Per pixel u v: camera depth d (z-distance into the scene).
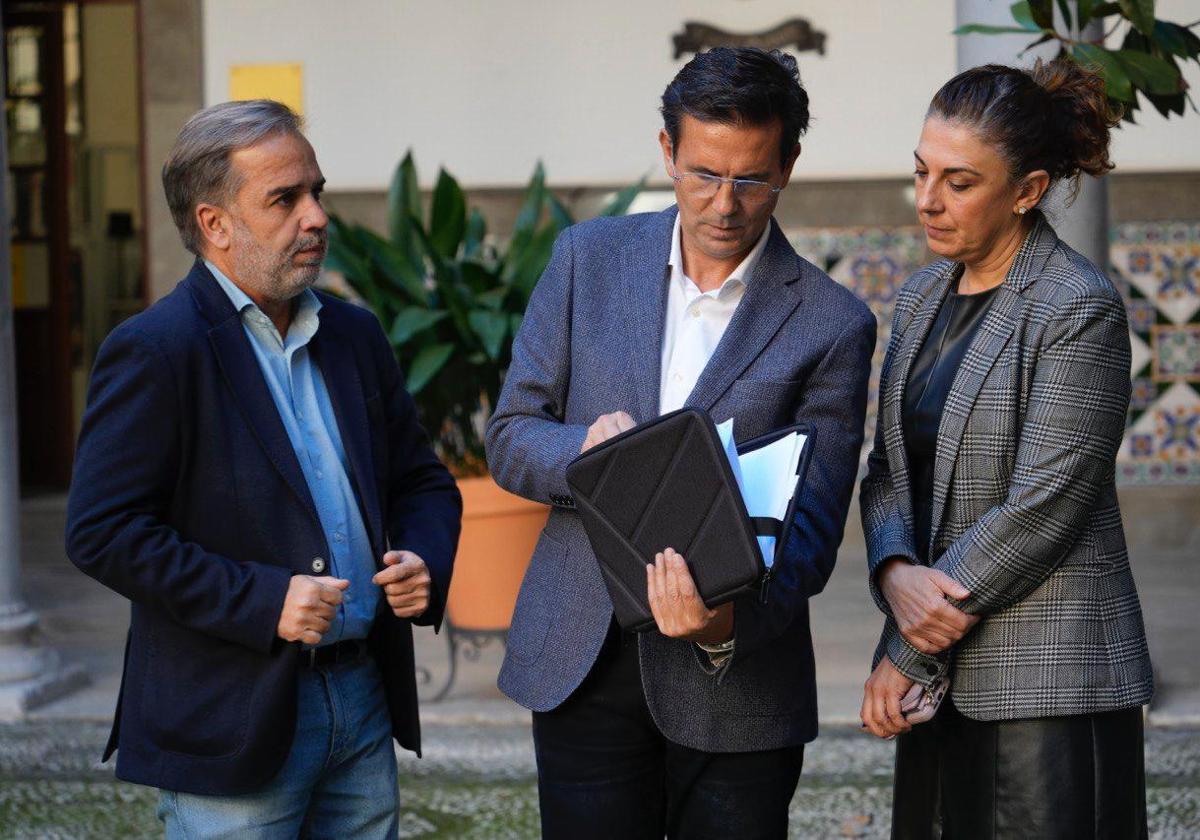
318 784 2.32
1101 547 2.23
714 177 2.10
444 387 4.79
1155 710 4.39
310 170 2.18
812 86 7.64
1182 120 7.66
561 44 7.62
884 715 2.29
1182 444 7.92
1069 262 2.22
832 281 2.30
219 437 2.13
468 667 5.12
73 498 2.09
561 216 5.12
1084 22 2.71
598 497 2.05
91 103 9.34
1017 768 2.20
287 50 7.68
